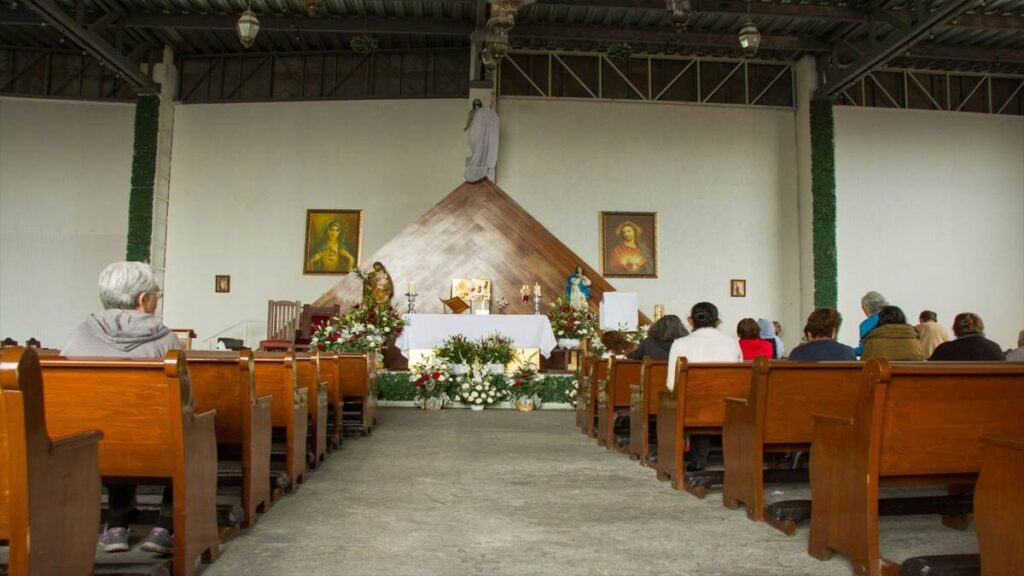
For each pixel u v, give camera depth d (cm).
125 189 1530
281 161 1553
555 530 376
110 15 1371
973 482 299
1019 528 226
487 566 316
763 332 1016
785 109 1596
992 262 1580
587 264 1452
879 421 284
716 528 381
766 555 334
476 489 480
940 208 1583
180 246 1536
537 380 1059
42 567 212
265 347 1211
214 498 319
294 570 308
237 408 375
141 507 404
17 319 1495
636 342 1176
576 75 1580
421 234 1429
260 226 1539
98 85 1562
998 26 1359
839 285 1543
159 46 1540
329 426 673
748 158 1585
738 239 1566
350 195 1545
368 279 1230
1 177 1518
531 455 625
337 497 450
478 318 1111
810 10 1352
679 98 1594
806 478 439
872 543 287
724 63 1608
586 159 1562
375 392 838
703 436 529
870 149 1583
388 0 1367
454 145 1552
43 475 212
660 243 1554
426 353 1090
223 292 1527
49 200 1521
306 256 1530
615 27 1473
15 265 1505
